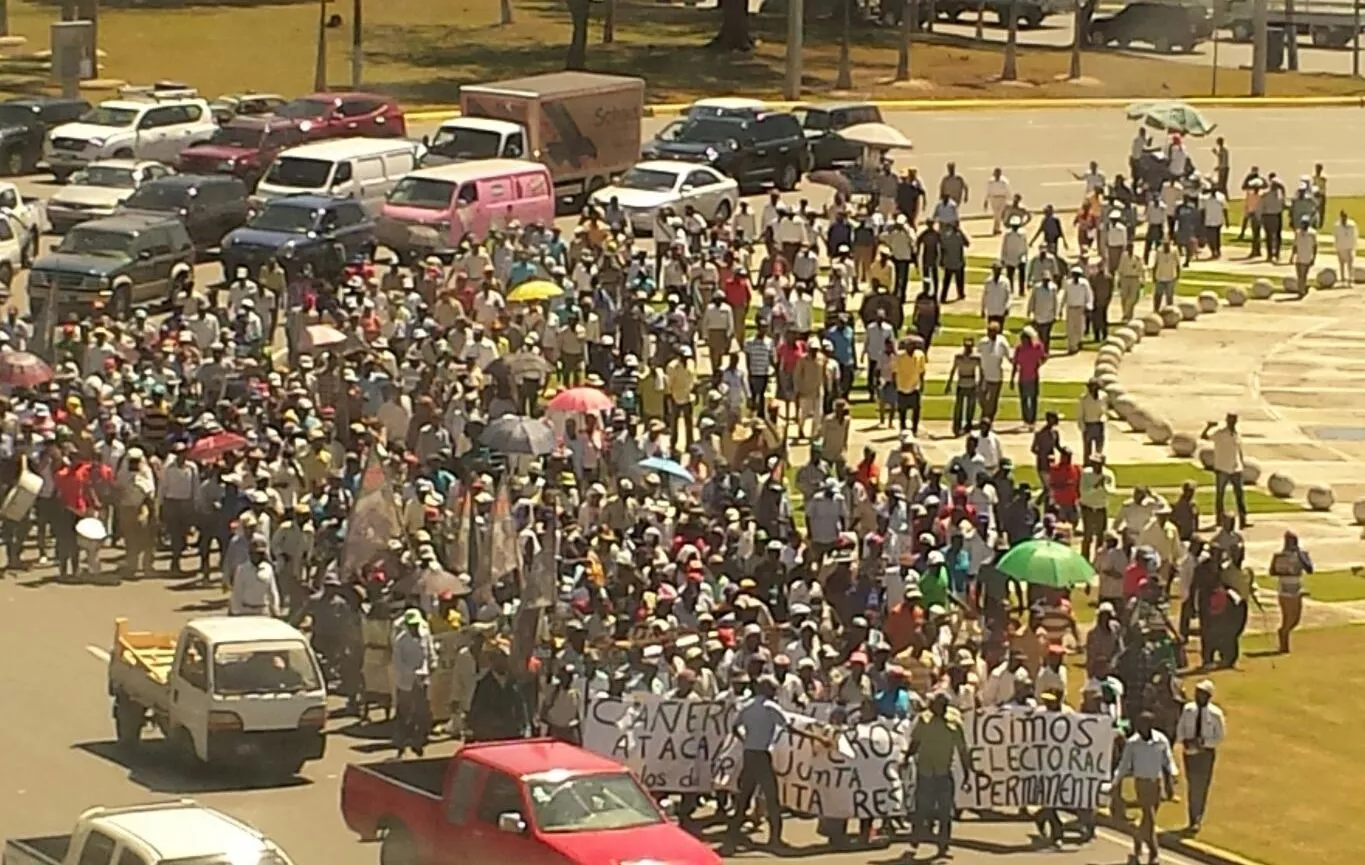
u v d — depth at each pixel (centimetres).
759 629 3828
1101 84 12075
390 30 12431
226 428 5316
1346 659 4666
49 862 2869
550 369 6109
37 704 4222
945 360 7025
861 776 3681
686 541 4406
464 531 4609
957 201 7944
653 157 8938
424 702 4050
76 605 4894
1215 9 13425
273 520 4725
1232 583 4609
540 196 7944
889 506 4662
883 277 7050
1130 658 4025
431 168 7856
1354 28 13712
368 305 6297
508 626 4100
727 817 3812
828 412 5972
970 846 3700
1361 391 6962
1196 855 3688
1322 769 4062
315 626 4325
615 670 3859
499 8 13325
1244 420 6600
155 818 2845
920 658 3956
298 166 7812
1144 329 7588
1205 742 3734
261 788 3819
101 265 6900
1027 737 3775
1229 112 11500
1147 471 6025
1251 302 8156
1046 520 4650
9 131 8819
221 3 13088
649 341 6281
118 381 5647
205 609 4881
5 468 5175
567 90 8612
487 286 6394
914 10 13388
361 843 3547
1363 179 10138
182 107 8919
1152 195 8412
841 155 9356
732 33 12256
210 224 7706
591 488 4812
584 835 3097
